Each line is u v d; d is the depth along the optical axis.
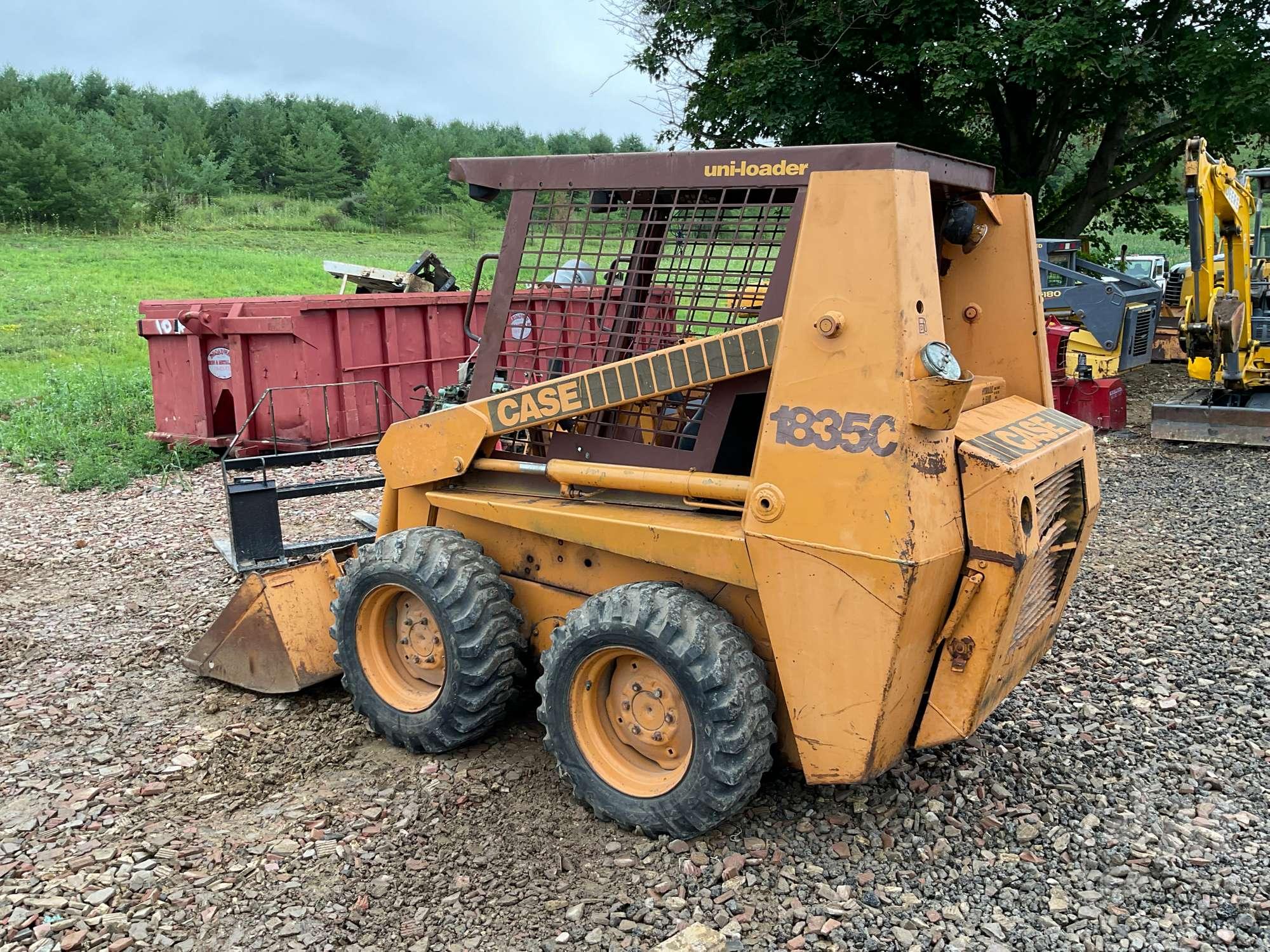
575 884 3.34
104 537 7.87
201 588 6.60
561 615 4.09
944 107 16.03
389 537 4.23
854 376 3.09
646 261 3.77
